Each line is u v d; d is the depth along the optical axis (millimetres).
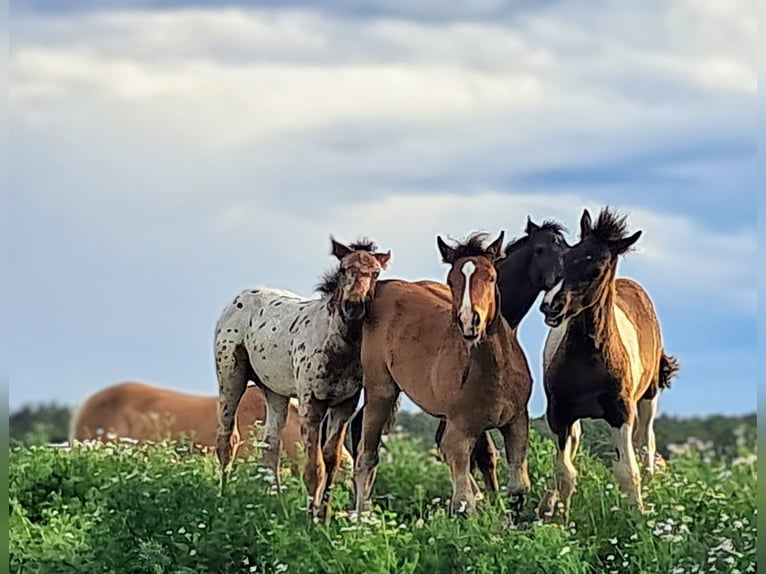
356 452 16078
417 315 13477
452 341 12641
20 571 11516
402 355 13320
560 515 12695
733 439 24797
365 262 13734
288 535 11648
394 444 19297
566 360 12836
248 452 17703
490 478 13836
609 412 12945
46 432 24234
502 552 11297
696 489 14188
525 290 14805
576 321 12680
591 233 12680
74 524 13172
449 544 11445
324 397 14250
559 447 13062
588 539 12016
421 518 13070
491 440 14109
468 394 12328
